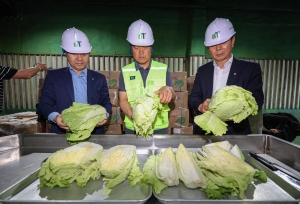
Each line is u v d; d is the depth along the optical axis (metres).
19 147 1.48
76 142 1.40
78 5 6.47
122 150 1.11
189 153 1.14
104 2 6.45
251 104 1.19
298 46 7.30
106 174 0.96
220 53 1.70
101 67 6.82
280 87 7.45
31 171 1.15
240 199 0.87
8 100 6.63
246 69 1.79
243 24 7.06
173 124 2.92
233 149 1.24
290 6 6.77
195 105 1.75
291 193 0.91
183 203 0.83
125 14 6.69
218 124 1.25
